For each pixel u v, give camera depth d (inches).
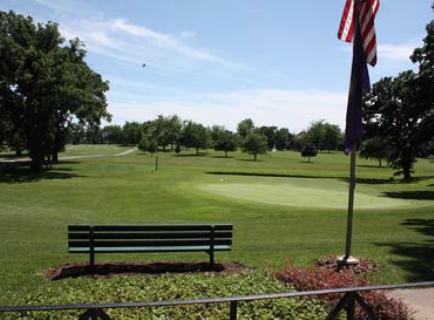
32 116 2031.3
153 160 3262.8
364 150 2453.2
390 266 375.6
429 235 565.6
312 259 393.4
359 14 346.9
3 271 337.7
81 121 2338.8
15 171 2055.9
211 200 982.4
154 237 344.2
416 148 2188.7
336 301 239.1
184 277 293.7
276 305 233.8
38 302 236.1
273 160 3892.7
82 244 331.6
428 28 1585.9
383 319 227.6
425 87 1610.5
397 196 1295.5
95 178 1747.0
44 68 1959.9
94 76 2397.9
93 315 159.9
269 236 566.6
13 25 2085.4
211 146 4763.8
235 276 299.1
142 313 221.9
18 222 681.6
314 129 5738.2
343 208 918.4
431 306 278.7
